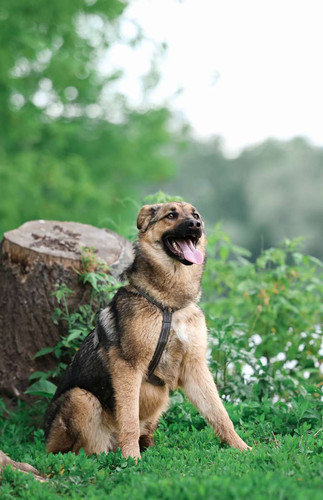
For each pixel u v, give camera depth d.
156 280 5.49
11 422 6.84
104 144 21.42
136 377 5.44
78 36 18.86
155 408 5.73
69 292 6.66
